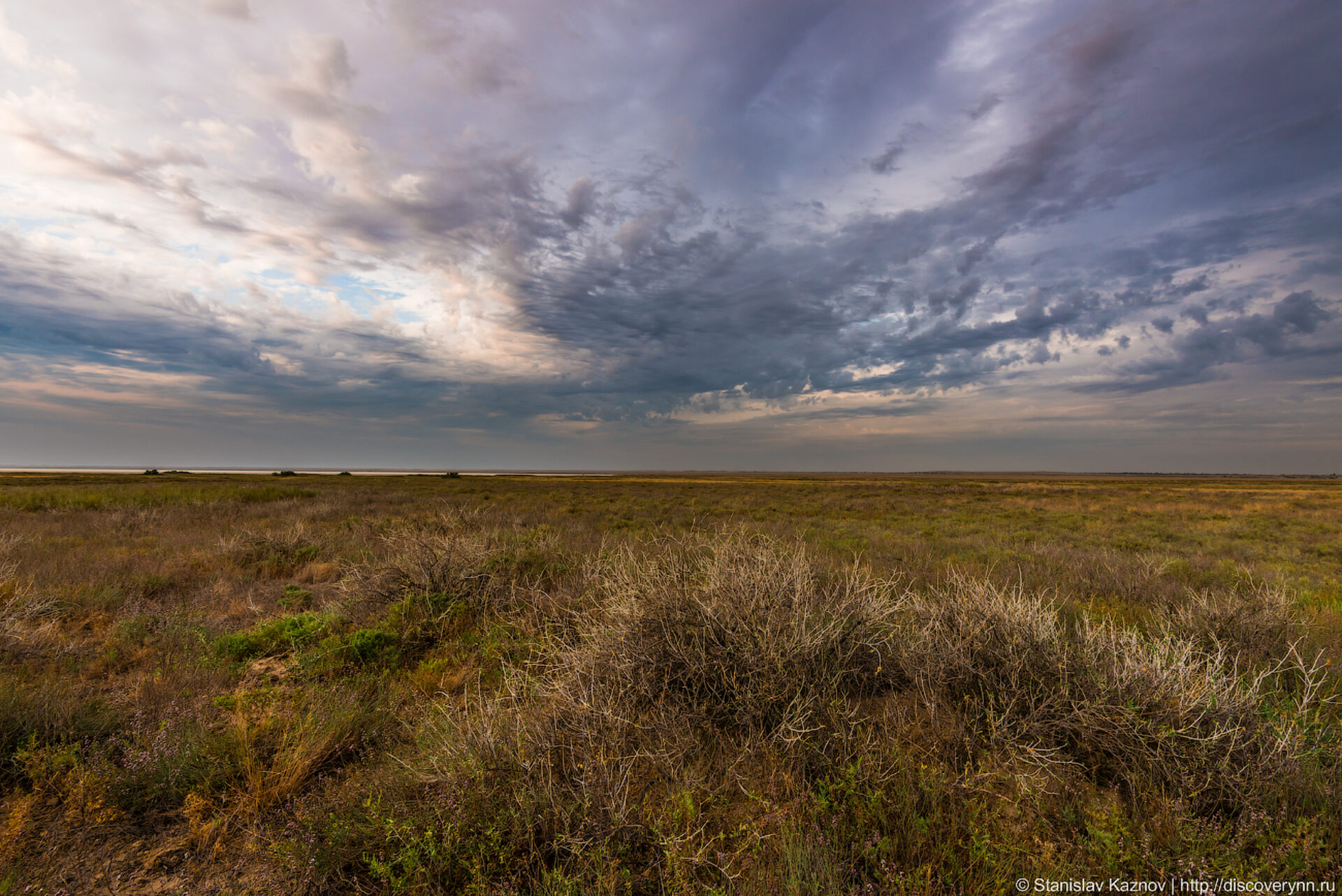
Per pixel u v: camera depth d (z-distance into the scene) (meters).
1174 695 3.46
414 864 2.53
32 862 2.67
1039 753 3.33
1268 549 14.36
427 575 7.06
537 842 2.80
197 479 50.06
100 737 3.77
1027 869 2.56
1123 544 14.78
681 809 2.88
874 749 3.40
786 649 3.91
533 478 84.12
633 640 4.20
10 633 5.16
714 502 31.08
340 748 3.74
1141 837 2.70
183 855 2.81
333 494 28.12
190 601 7.53
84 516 15.91
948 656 4.07
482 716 3.43
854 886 2.45
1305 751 3.24
